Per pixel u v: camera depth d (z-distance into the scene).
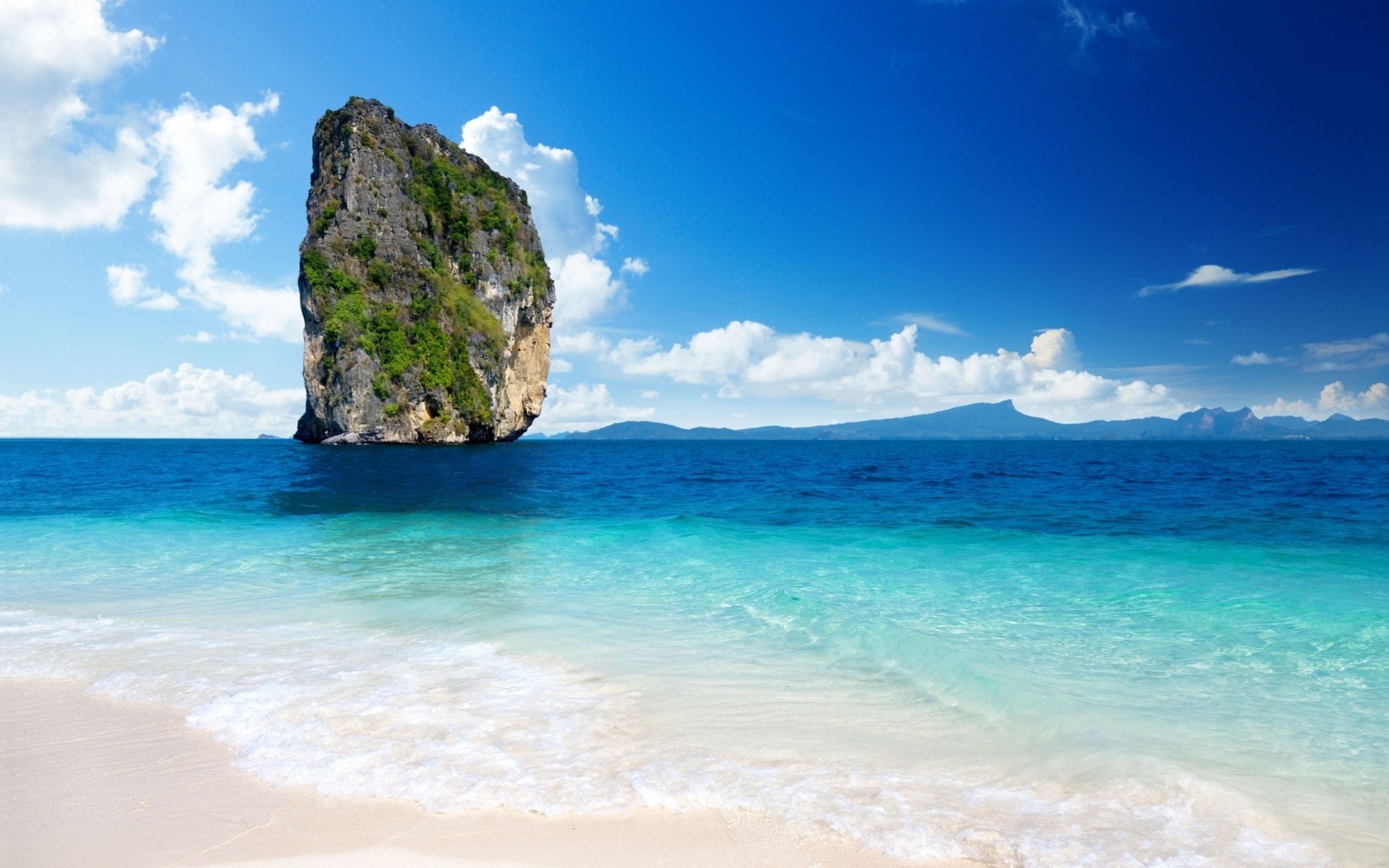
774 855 3.45
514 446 86.25
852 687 5.82
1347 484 27.61
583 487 28.25
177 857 3.41
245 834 3.61
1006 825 3.69
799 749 4.65
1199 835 3.59
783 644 7.09
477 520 17.58
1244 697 5.55
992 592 9.38
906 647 6.70
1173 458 61.75
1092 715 5.16
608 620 8.05
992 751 4.62
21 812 3.83
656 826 3.71
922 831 3.65
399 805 3.90
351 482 29.45
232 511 18.92
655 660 6.55
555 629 7.61
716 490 26.92
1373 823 3.73
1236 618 7.95
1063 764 4.39
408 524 16.86
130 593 9.46
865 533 15.16
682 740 4.77
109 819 3.75
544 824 3.72
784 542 14.02
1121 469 41.75
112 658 6.51
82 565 11.52
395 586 9.95
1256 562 11.34
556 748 4.61
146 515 17.95
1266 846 3.49
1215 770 4.35
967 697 5.56
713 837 3.61
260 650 6.82
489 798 3.97
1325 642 6.98
